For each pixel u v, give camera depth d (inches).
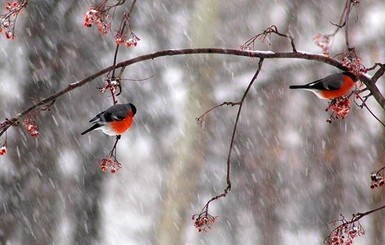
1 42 624.4
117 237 767.7
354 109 715.4
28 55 610.9
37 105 296.0
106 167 323.9
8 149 609.9
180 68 765.9
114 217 786.8
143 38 732.7
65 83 625.9
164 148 767.7
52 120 627.2
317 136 749.9
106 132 344.2
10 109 611.2
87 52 641.0
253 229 772.6
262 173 764.0
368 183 717.9
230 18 784.3
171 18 753.0
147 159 778.2
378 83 689.0
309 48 736.3
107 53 673.6
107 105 684.1
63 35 620.4
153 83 741.9
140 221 785.6
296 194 760.3
